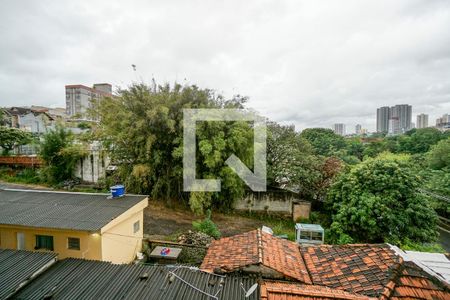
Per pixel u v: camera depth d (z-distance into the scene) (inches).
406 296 167.0
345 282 198.5
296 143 683.4
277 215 609.3
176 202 622.2
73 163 717.3
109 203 346.6
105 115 580.7
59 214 302.5
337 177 555.8
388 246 228.5
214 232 446.3
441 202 616.7
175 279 193.8
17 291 174.9
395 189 423.5
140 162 565.0
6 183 725.9
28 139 909.2
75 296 171.3
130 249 339.9
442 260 212.1
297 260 248.7
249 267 226.4
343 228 435.8
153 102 542.0
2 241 288.4
